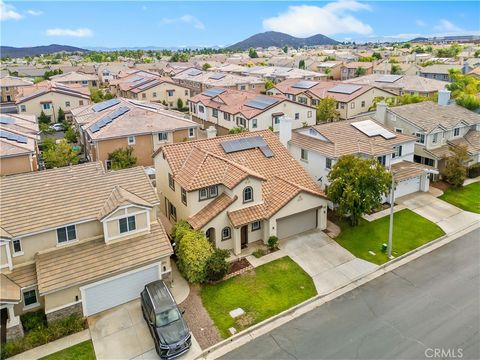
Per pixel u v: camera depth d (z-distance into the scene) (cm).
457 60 13525
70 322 2106
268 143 3384
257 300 2295
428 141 4103
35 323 2098
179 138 4869
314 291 2372
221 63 15938
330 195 3020
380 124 4144
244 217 2709
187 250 2400
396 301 2266
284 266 2616
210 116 6781
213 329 2080
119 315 2217
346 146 3556
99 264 2223
